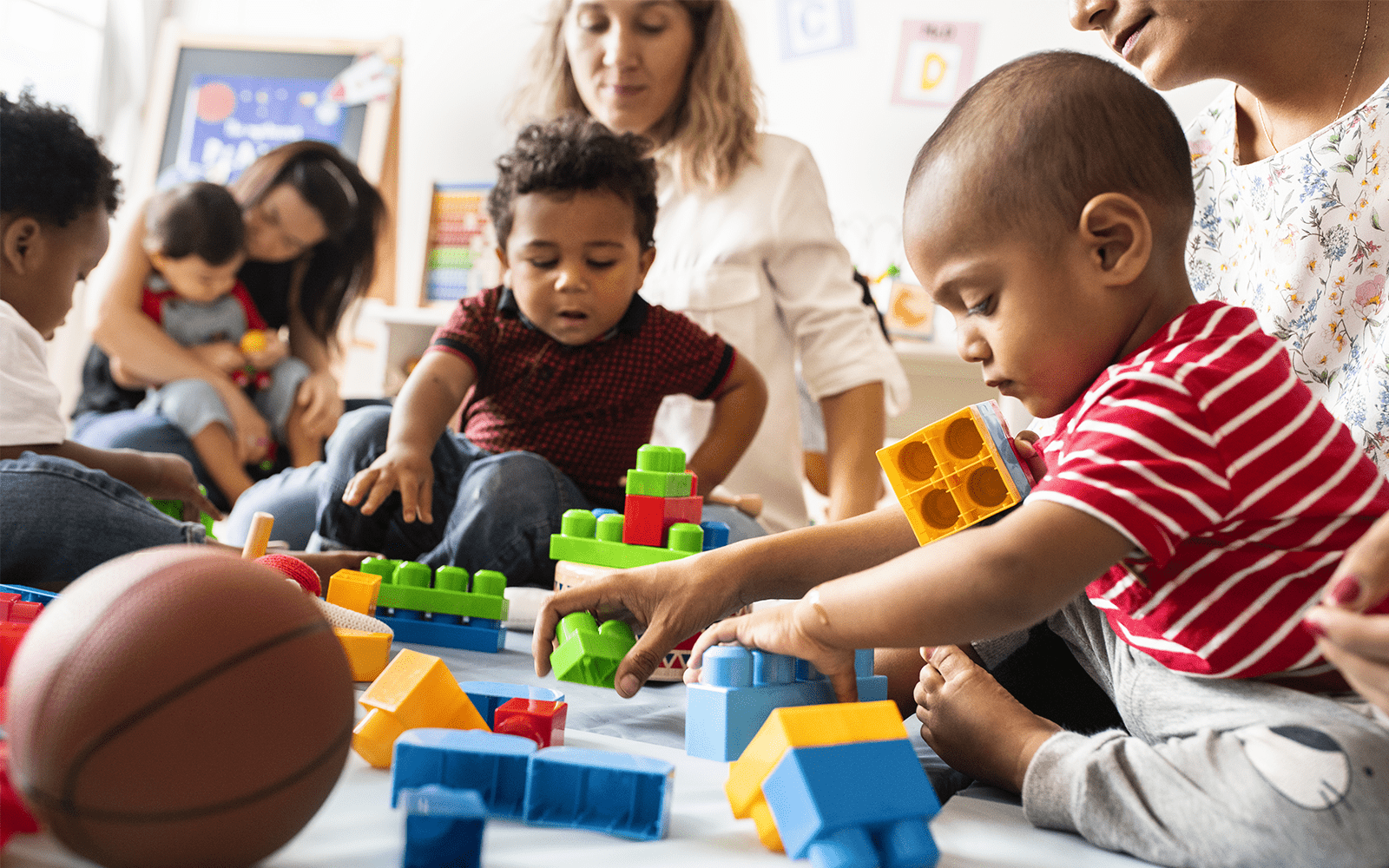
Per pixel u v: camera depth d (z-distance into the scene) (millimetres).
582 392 1502
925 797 547
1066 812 607
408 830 468
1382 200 981
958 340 750
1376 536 489
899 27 3033
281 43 3580
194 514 1369
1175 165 708
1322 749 538
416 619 1116
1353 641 475
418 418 1369
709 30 1851
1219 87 2674
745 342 1855
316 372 2947
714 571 812
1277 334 1049
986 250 696
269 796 441
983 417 744
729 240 1843
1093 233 672
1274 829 532
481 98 3482
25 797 440
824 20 3088
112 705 424
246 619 455
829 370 1816
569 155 1445
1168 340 659
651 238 1577
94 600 455
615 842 544
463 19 3502
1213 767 567
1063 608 796
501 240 1567
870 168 3070
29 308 1201
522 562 1281
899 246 3023
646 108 1846
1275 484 607
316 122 3512
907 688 917
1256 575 623
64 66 3553
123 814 423
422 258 3387
